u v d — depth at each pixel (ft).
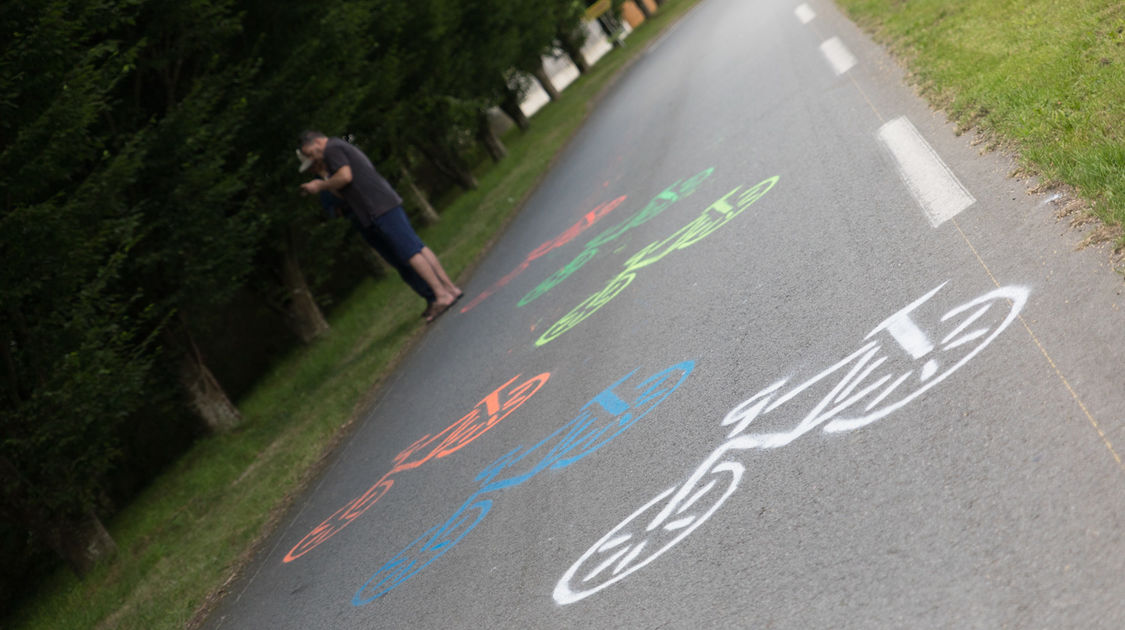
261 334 54.34
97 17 30.01
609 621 11.57
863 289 16.63
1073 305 12.42
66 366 26.55
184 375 40.01
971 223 16.72
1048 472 9.89
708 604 10.87
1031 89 20.45
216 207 36.52
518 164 69.21
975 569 9.21
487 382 24.26
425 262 34.40
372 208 33.53
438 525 17.35
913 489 10.81
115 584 26.22
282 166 42.32
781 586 10.46
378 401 28.86
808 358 15.30
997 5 29.22
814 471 12.20
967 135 21.36
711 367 17.15
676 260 24.68
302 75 41.70
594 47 172.04
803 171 25.94
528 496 16.31
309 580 18.30
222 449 36.45
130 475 41.88
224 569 21.90
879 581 9.73
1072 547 8.83
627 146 47.93
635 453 15.57
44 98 27.17
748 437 13.98
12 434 27.14
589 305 25.41
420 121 61.87
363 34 50.62
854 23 44.29
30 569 34.22
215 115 38.06
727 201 27.27
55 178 27.37
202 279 36.24
